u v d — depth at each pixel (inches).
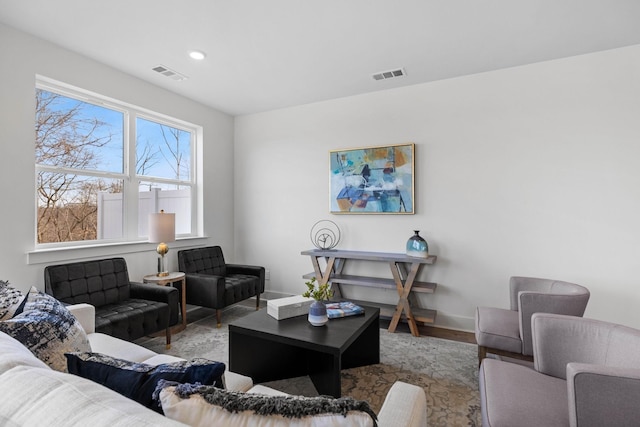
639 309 102.6
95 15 86.2
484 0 80.7
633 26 92.2
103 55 108.6
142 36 97.0
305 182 157.4
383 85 134.8
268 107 161.5
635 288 103.0
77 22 89.6
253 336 79.6
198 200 158.4
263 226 168.1
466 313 126.0
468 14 86.4
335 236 150.3
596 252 107.6
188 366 36.0
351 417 25.7
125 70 119.7
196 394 29.4
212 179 162.9
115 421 23.1
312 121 155.6
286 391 83.4
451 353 105.5
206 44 101.7
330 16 87.2
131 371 35.9
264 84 133.2
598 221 107.3
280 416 26.9
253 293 146.1
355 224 146.3
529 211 116.5
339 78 127.5
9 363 30.3
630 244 103.6
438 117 130.2
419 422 38.8
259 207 169.2
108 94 116.3
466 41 100.3
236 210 174.4
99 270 105.1
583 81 109.0
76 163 112.3
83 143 114.3
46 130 104.5
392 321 124.6
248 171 171.9
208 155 160.4
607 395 42.1
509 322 86.0
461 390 82.8
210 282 126.3
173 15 86.5
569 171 111.0
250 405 27.7
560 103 112.1
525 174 117.0
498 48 104.8
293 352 90.9
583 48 105.0
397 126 137.5
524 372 59.0
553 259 113.2
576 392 43.2
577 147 109.9
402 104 136.5
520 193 117.7
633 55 103.1
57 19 88.1
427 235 132.3
